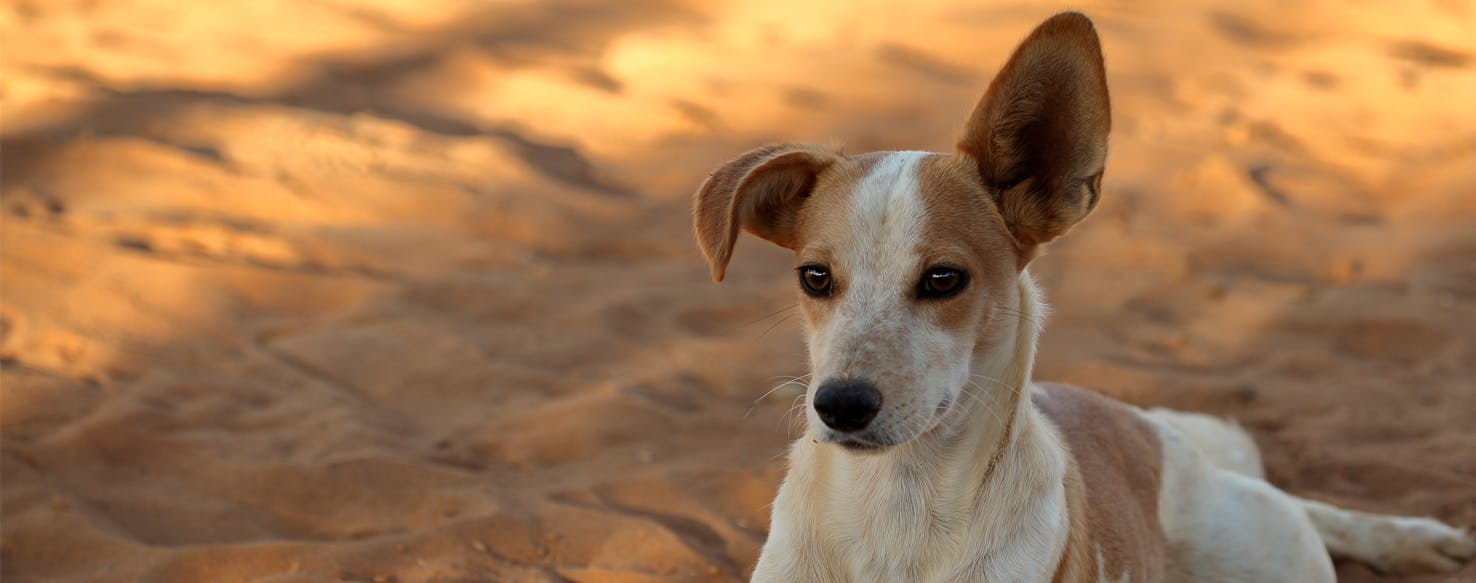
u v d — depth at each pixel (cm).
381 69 1299
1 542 566
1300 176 1121
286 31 1404
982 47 1449
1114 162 1143
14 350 741
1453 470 655
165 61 1275
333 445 660
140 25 1410
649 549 577
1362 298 877
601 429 683
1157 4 1639
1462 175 1102
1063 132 423
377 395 724
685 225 1000
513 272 898
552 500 616
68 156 990
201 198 952
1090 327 848
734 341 808
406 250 915
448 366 755
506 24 1473
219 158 1023
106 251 852
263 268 852
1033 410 447
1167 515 523
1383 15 1623
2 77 1180
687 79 1312
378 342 779
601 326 820
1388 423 711
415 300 838
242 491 618
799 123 1212
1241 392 746
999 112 420
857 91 1294
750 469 645
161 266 837
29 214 900
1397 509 623
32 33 1352
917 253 406
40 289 807
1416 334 823
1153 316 870
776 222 451
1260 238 989
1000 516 430
